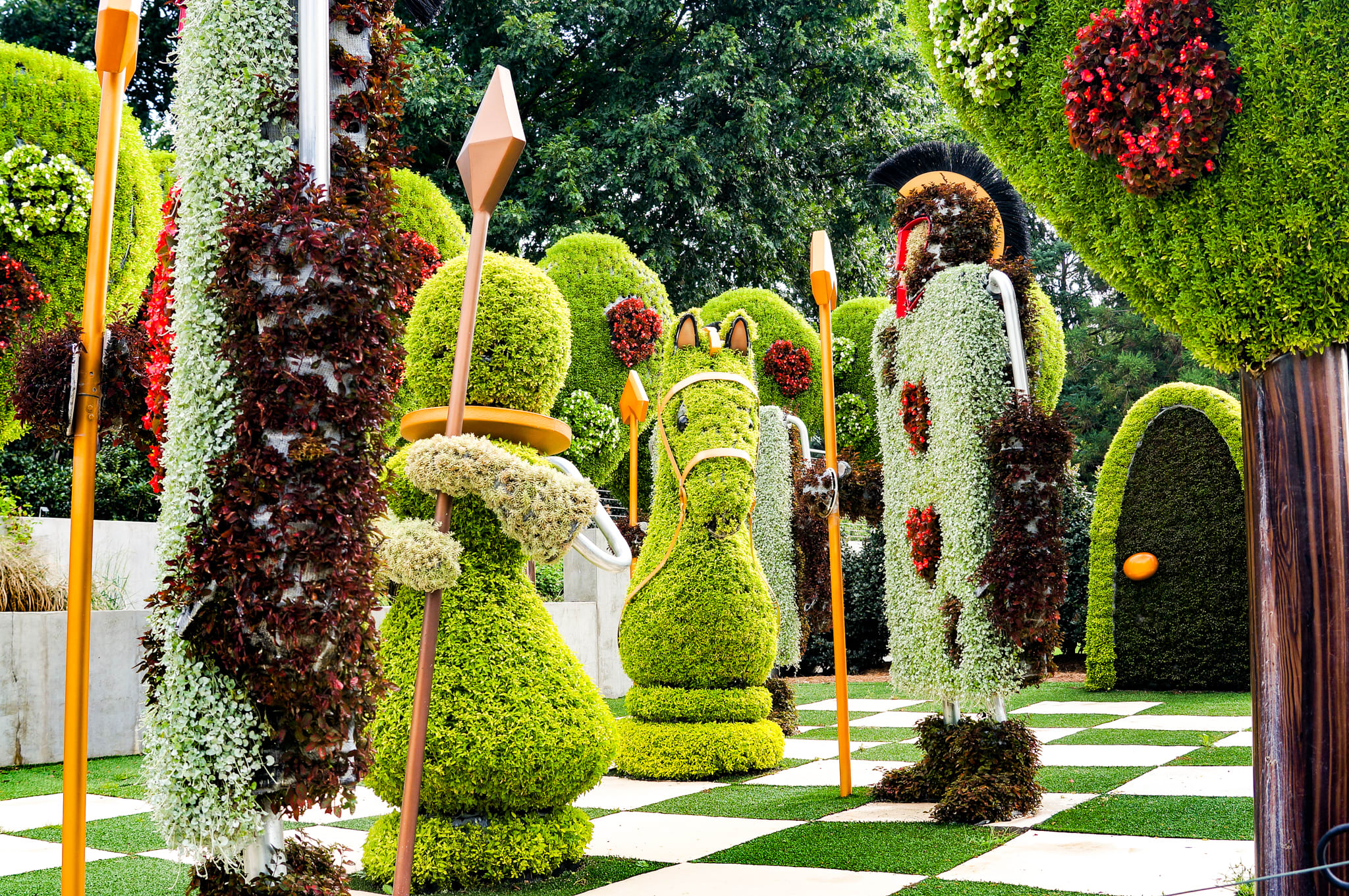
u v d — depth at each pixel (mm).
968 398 5020
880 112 17594
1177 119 2699
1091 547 10828
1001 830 4422
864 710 9680
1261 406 2855
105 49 2943
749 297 14164
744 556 6430
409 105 14289
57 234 8023
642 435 13633
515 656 3865
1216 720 7824
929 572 5195
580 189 15016
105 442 3312
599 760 3984
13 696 7031
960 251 5438
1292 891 2707
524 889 3768
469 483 3439
